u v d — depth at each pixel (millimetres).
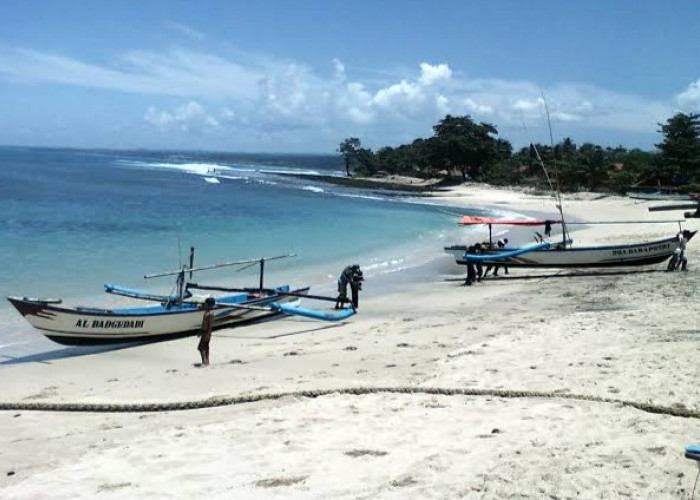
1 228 33062
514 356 12164
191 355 14719
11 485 7281
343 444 8062
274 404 10195
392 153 136125
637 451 7234
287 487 6750
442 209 61000
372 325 17094
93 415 10141
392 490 6496
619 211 55719
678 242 23797
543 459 7086
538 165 95250
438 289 22781
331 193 82125
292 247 32594
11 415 10148
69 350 15039
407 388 10398
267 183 99625
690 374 10227
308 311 17516
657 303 17484
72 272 23172
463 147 104750
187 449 8141
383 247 34156
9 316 17578
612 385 9930
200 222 41688
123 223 38625
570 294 20297
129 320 15320
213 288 18859
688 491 6105
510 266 24703
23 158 174625
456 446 7758
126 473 7410
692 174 71312
